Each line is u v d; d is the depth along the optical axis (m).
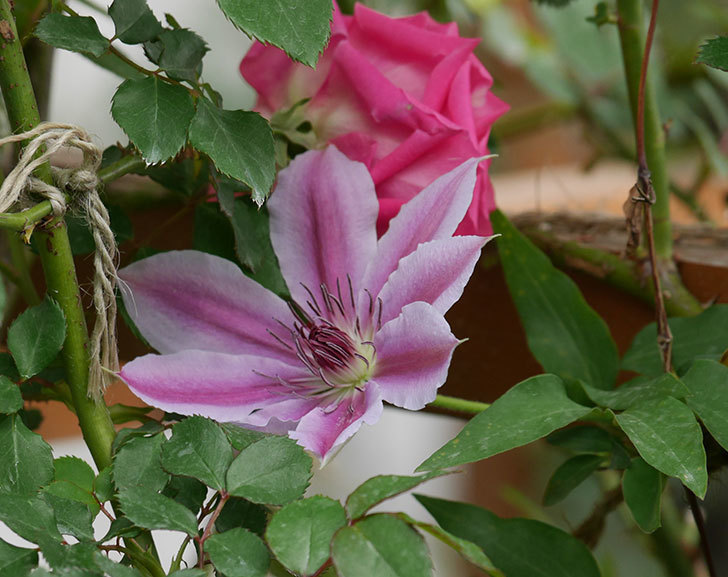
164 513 0.99
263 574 0.98
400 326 1.04
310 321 1.08
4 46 1.02
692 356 1.10
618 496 1.16
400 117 1.09
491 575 0.97
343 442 1.03
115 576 0.97
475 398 1.18
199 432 1.01
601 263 1.17
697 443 1.02
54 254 1.02
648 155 1.15
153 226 1.21
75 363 1.03
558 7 1.26
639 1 1.16
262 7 1.01
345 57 1.09
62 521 1.00
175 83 1.03
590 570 1.06
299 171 1.08
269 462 1.00
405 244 1.07
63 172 1.02
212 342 1.08
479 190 1.10
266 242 1.09
